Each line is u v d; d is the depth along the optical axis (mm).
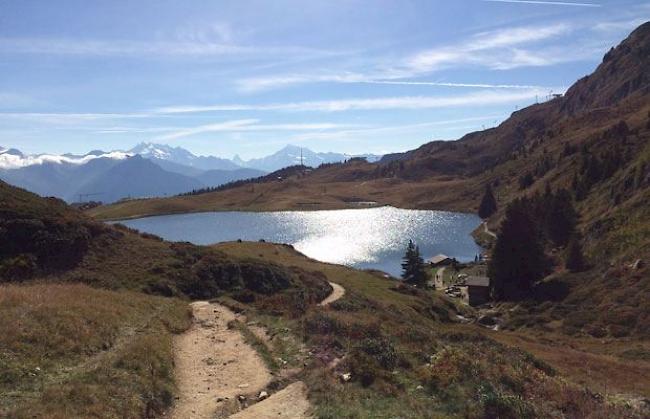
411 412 16109
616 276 71438
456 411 16328
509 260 87500
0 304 23750
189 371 22266
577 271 83750
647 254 71562
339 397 17344
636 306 58844
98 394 16219
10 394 15828
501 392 17484
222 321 33969
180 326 31125
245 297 46812
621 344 49812
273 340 26828
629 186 98875
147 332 26500
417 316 52688
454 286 98750
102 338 23266
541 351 40125
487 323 70125
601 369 33562
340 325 27594
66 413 14586
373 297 59438
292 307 38656
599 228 90750
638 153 117500
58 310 24422
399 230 186375
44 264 43062
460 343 29484
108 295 33094
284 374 20875
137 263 48250
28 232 45031
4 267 40219
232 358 24047
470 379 18844
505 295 85938
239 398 18453
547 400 17969
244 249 83750
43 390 16438
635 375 32625
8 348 18984
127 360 19797
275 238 175000
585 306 67000
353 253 142375
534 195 147375
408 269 100312
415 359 22422
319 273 69625
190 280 47594
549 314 67188
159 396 17797
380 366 20672
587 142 172000
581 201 120875
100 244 49406
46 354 19594
